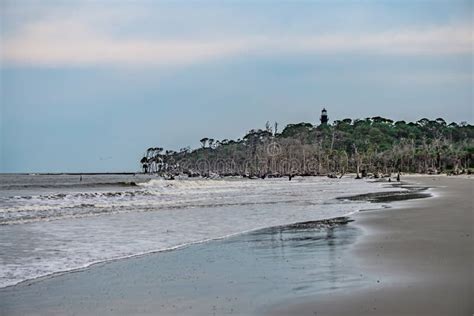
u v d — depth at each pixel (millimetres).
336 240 20688
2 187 95500
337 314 10094
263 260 16625
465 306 10375
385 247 17844
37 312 11008
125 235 23719
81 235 23703
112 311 11000
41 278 14477
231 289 12547
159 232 24828
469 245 17922
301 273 14070
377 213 32344
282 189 78688
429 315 9844
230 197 55719
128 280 14070
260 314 10359
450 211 32531
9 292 12789
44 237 22969
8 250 19391
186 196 57594
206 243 21125
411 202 43000
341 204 43188
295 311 10375
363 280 12750
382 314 9969
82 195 53406
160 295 12250
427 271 13609
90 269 15766
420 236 20375
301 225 27031
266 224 27953
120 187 92812
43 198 48688
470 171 171875
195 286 13094
